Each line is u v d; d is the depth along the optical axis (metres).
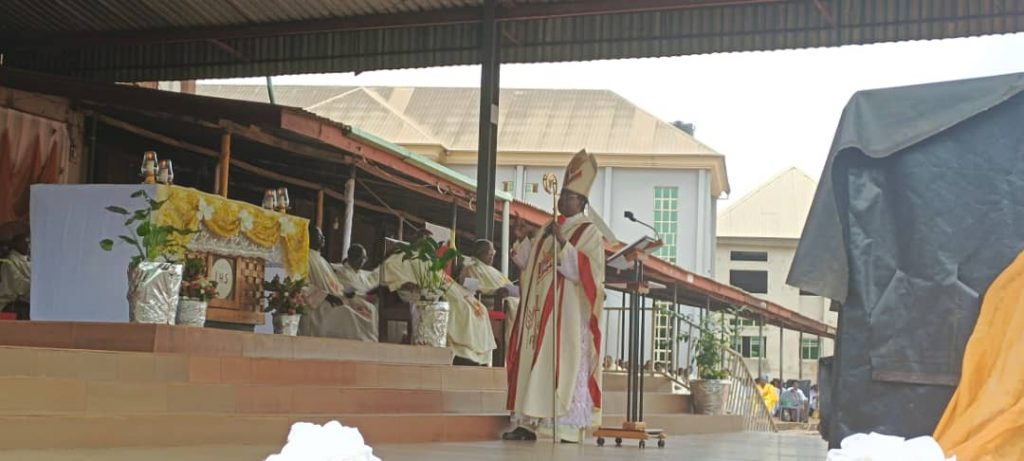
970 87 5.59
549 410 8.96
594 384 9.13
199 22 15.87
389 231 19.86
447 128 34.00
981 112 5.61
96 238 8.70
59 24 16.47
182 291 8.47
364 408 8.55
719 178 33.31
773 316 28.62
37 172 14.25
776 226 43.31
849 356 5.77
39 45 16.84
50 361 6.67
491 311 12.53
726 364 18.09
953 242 5.60
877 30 13.41
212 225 9.12
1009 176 5.55
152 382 7.04
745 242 43.12
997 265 5.51
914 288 5.64
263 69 16.12
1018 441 4.98
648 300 25.81
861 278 5.76
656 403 14.85
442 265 11.29
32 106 14.23
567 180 9.29
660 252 32.41
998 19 12.91
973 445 4.99
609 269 14.54
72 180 14.77
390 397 8.84
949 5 13.08
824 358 6.28
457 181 15.88
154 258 8.11
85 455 5.74
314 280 11.34
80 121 14.89
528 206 18.39
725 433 14.89
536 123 33.72
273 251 10.12
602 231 9.38
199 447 6.61
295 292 10.13
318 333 11.33
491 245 13.04
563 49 14.59
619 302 28.28
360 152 13.70
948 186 5.64
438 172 15.41
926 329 5.59
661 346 25.05
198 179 16.70
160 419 6.62
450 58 14.97
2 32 16.89
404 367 9.62
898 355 5.62
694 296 25.36
